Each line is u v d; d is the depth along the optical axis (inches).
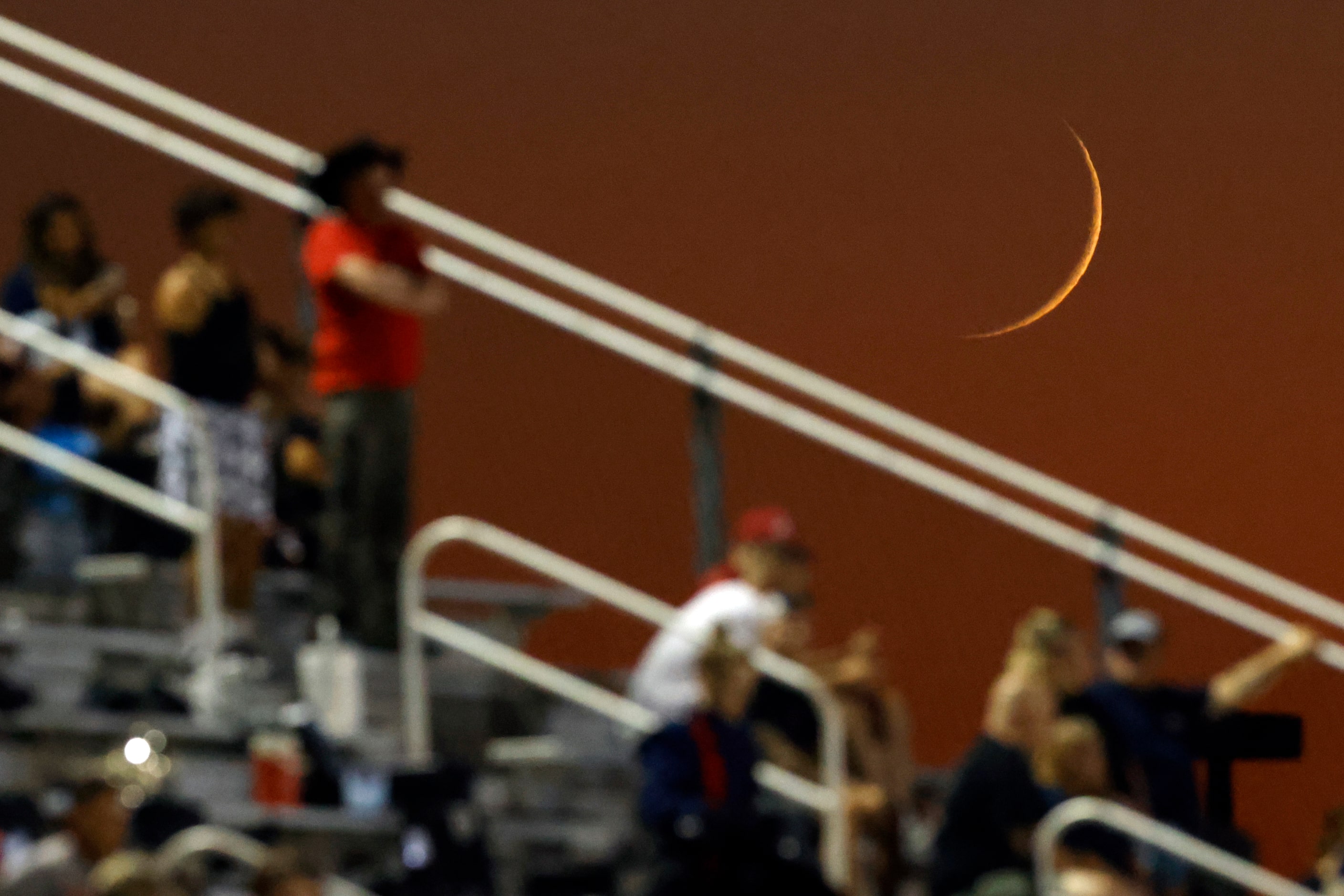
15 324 1087.0
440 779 951.6
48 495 1183.6
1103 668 1146.0
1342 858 1119.0
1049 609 1153.4
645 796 919.7
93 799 839.1
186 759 965.8
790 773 1050.1
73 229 1174.3
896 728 1109.7
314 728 969.5
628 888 989.8
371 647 1069.8
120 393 1154.0
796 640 1059.3
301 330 1230.9
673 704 1000.2
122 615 1104.8
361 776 968.3
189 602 1125.1
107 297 1184.2
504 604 1168.2
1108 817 1002.1
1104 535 1170.0
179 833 895.1
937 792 1170.6
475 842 948.6
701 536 1157.7
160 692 1000.2
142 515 1114.7
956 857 1001.5
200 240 1141.1
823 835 1039.6
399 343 1082.1
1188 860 1082.1
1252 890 1121.4
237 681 1021.8
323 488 1207.6
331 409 1081.4
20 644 1019.9
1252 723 1147.3
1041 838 990.4
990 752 1007.6
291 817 927.7
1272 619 1151.6
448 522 1032.8
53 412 1156.5
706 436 1162.6
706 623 1010.1
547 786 1056.2
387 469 1076.5
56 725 946.1
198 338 1127.6
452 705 1082.7
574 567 1040.2
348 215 1085.8
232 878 908.0
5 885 823.1
